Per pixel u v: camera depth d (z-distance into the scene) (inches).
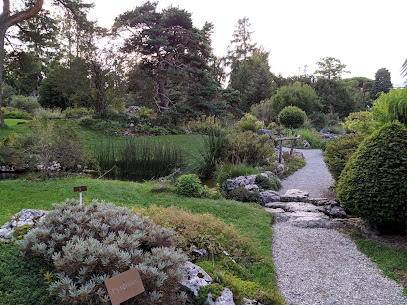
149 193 276.8
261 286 132.0
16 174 388.8
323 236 205.5
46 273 98.1
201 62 1019.3
